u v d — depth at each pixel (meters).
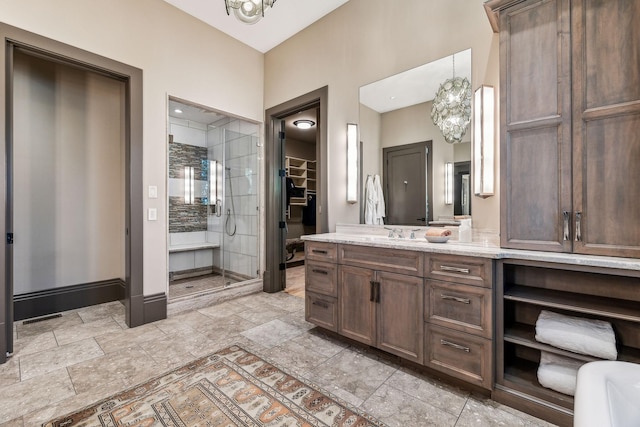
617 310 1.43
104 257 3.41
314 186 6.90
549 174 1.62
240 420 1.51
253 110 3.82
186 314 3.05
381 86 2.77
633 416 0.71
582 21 1.51
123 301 3.46
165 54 2.99
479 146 2.08
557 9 1.58
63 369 2.00
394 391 1.76
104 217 3.41
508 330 1.77
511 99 1.73
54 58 2.41
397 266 2.01
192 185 4.78
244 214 4.15
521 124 1.69
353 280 2.26
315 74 3.32
